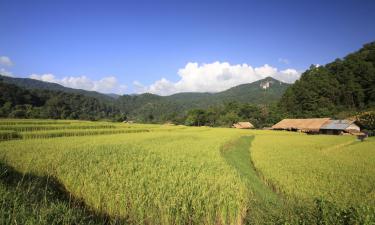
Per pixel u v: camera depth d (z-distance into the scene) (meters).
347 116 94.38
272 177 17.50
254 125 130.12
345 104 110.25
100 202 10.81
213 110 159.38
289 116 118.06
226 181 14.17
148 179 13.25
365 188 14.59
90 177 12.97
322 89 115.94
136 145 28.83
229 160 23.72
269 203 12.19
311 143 42.62
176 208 10.13
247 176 18.00
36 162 16.84
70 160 17.62
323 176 17.69
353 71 115.12
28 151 21.66
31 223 6.88
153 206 10.30
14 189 9.34
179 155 22.62
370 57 116.50
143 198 10.58
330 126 76.88
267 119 125.69
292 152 30.67
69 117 135.25
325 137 57.72
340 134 73.38
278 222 8.60
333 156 27.78
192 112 152.25
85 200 11.34
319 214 8.26
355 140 49.22
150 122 175.25
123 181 12.48
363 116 73.12
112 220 9.98
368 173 18.81
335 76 121.88
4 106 110.75
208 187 12.85
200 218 10.40
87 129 52.12
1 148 23.30
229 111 153.75
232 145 37.06
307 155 28.22
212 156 23.22
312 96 115.75
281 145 39.00
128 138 38.75
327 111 104.50
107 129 53.34
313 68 143.00
